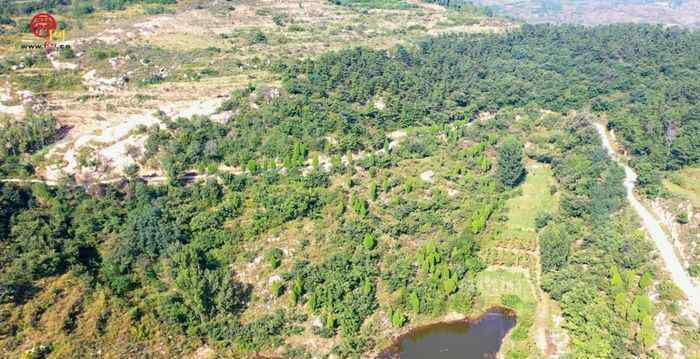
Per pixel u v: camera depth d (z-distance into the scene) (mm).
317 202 96375
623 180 108688
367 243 89688
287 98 118938
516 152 114062
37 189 88562
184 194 94125
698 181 103438
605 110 140750
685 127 114625
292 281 84625
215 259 86125
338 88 128750
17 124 102375
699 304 76562
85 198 90188
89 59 129375
